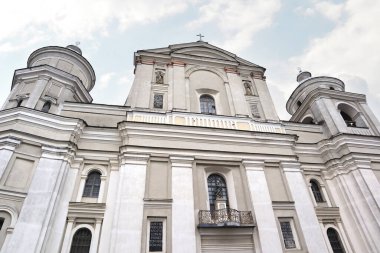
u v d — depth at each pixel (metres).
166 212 12.56
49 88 16.69
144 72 18.78
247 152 15.63
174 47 21.34
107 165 14.44
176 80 18.61
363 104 21.55
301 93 24.05
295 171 15.71
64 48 19.81
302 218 13.84
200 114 16.72
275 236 12.79
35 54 19.62
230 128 16.59
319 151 18.16
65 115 15.99
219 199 13.95
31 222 11.21
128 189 12.77
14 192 11.80
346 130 18.69
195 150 14.98
